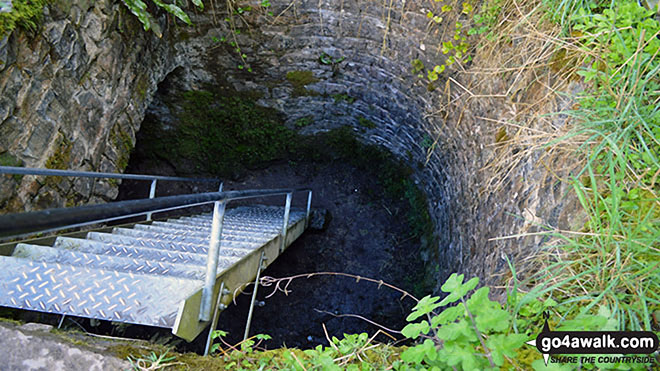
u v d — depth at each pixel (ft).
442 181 14.03
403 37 12.04
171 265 5.82
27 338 3.95
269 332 16.85
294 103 16.08
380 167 19.03
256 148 18.44
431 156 14.58
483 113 9.61
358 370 3.88
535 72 7.16
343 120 17.20
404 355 3.44
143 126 17.06
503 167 8.09
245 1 12.01
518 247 6.30
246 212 16.52
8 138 6.75
